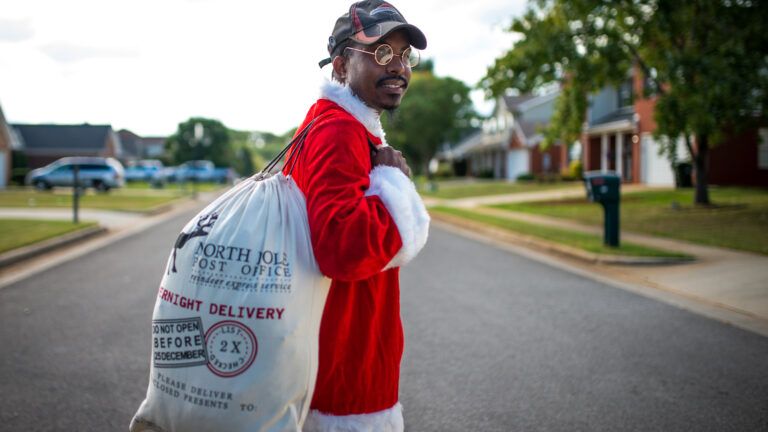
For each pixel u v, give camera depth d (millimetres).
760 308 6270
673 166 15648
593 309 6441
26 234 11859
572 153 36906
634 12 16328
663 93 15727
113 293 7262
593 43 16969
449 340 5309
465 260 10016
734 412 3711
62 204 22062
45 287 7621
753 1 14891
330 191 1503
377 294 1693
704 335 5398
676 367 4555
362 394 1654
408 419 3646
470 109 55344
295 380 1500
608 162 30391
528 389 4129
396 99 1812
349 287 1634
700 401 3889
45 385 4188
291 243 1514
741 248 9703
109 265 9367
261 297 1466
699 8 15109
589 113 31547
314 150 1569
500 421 3611
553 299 6949
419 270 9023
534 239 11781
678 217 14680
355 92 1791
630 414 3695
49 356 4828
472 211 19812
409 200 1589
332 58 1854
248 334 1459
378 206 1554
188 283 1507
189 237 1543
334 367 1617
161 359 1532
